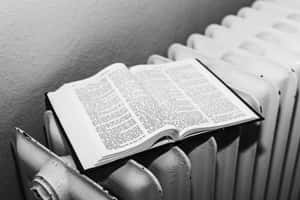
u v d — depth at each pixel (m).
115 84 0.61
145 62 0.86
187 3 0.89
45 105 0.68
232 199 0.81
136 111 0.56
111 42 0.75
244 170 0.78
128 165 0.54
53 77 0.68
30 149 0.60
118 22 0.75
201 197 0.68
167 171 0.58
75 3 0.66
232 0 1.02
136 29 0.79
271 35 0.83
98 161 0.50
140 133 0.53
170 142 0.55
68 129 0.57
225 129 0.62
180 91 0.65
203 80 0.69
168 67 0.72
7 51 0.60
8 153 0.68
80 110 0.59
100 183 0.58
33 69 0.64
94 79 0.64
